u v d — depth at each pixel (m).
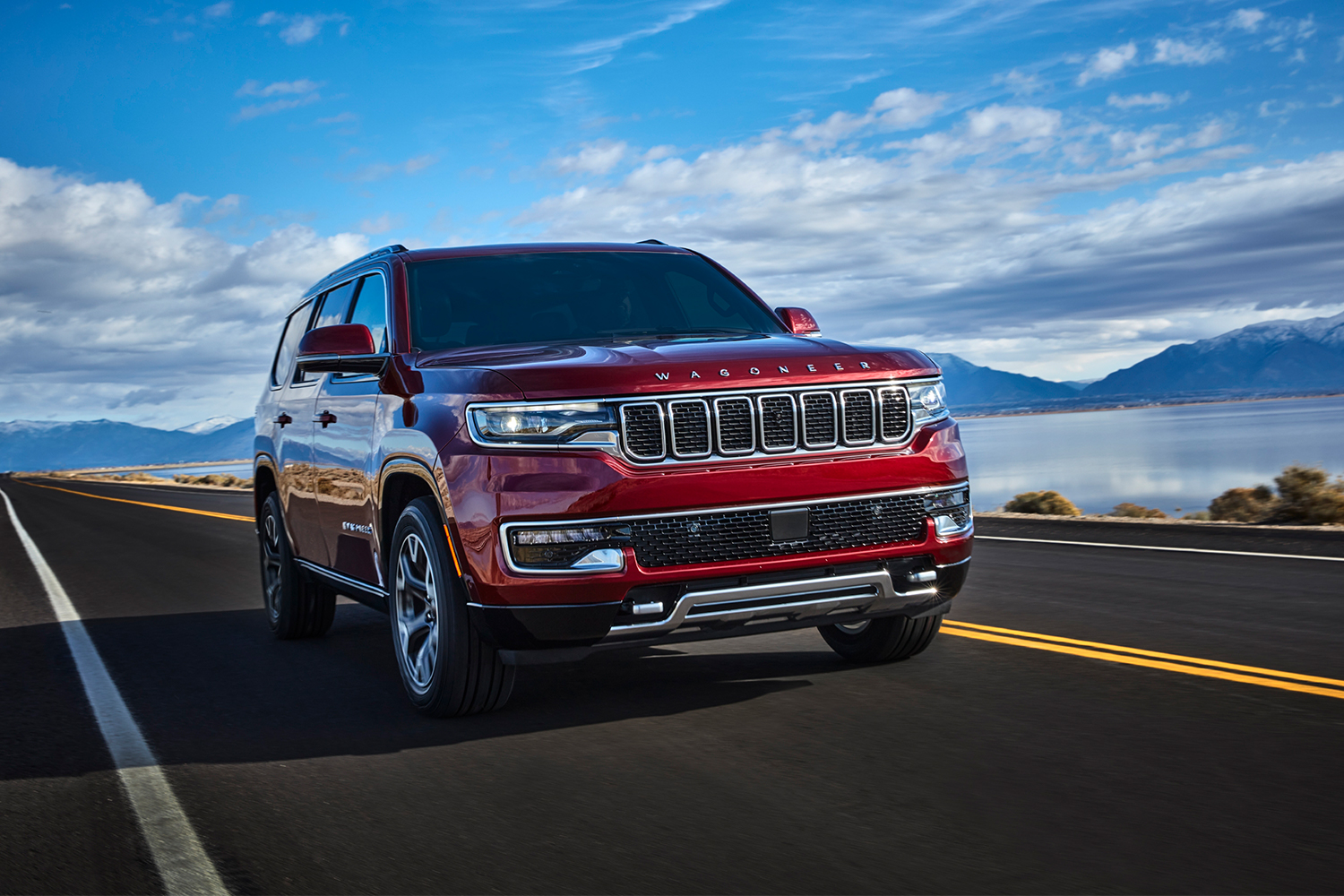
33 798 3.75
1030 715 4.20
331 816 3.38
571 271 5.61
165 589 10.12
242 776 3.89
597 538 3.96
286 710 4.95
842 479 4.26
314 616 6.85
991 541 11.01
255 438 7.44
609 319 5.32
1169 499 131.88
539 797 3.45
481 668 4.37
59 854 3.16
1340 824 2.94
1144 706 4.28
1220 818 3.01
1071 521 12.93
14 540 17.50
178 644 7.01
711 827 3.10
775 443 4.18
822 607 4.29
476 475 4.08
